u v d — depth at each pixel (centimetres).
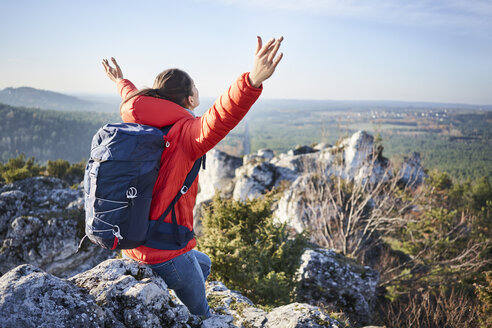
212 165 3812
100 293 231
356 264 998
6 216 1225
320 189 1731
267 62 145
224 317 308
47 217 1205
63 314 185
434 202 2119
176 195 192
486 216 2534
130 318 220
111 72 268
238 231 832
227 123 163
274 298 617
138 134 171
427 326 1134
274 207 2009
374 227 1675
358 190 1599
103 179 164
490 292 1150
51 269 1157
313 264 945
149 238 191
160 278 256
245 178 2644
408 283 1478
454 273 1512
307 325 311
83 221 1240
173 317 240
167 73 196
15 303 177
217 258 605
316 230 1612
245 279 606
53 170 4194
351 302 910
